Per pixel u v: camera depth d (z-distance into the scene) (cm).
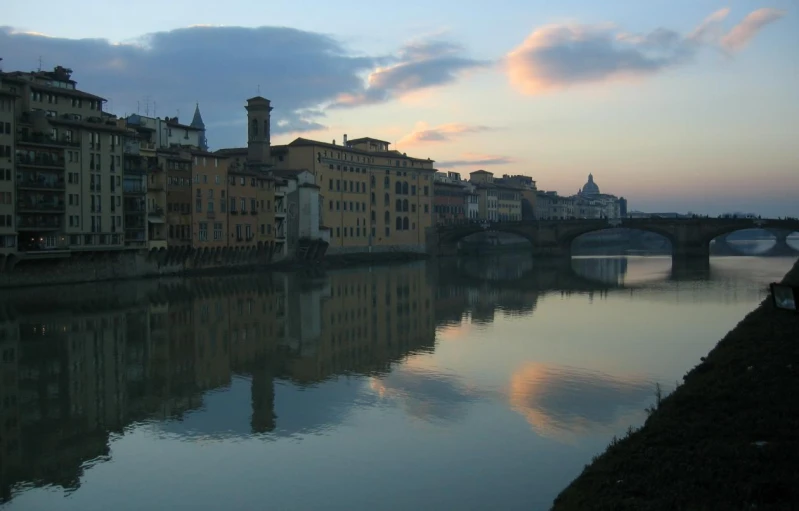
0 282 10075
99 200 11394
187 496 3064
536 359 5756
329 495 3044
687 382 3447
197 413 4275
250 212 14975
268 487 3139
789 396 2869
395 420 4091
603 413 4175
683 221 18725
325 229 17638
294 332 7112
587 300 9938
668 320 7888
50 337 6675
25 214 10294
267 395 4666
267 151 17800
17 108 10462
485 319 8081
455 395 4631
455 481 3166
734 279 13000
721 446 2362
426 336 6925
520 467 3322
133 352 6062
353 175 19275
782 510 1848
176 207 13062
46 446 3712
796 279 7619
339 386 4912
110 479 3266
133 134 12350
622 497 2111
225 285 11600
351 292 10900
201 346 6344
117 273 11981
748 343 4038
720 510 1905
